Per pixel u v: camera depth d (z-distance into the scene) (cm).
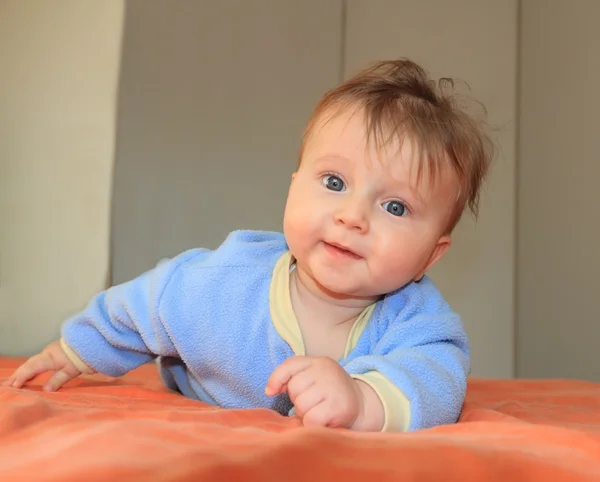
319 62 226
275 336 83
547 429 54
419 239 79
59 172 177
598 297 203
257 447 42
